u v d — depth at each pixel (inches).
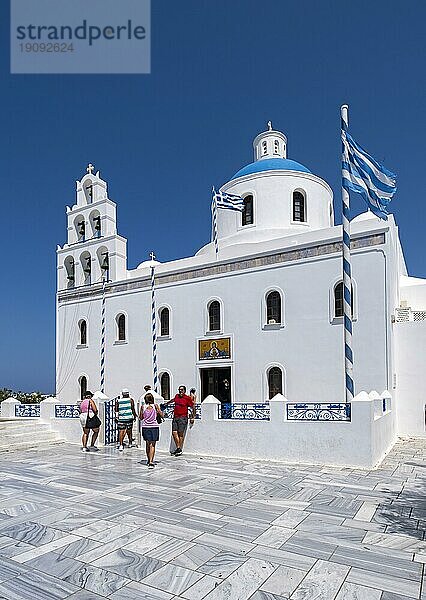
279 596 189.2
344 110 563.2
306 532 264.5
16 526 281.9
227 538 255.6
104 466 485.7
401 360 722.8
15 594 193.3
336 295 753.0
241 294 853.8
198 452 553.6
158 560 226.1
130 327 1017.5
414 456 520.7
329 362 738.8
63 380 1135.0
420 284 863.7
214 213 938.1
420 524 278.2
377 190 574.6
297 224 1027.9
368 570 212.7
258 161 1179.3
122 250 1100.5
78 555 233.8
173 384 927.7
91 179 1170.6
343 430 465.7
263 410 518.9
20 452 602.5
